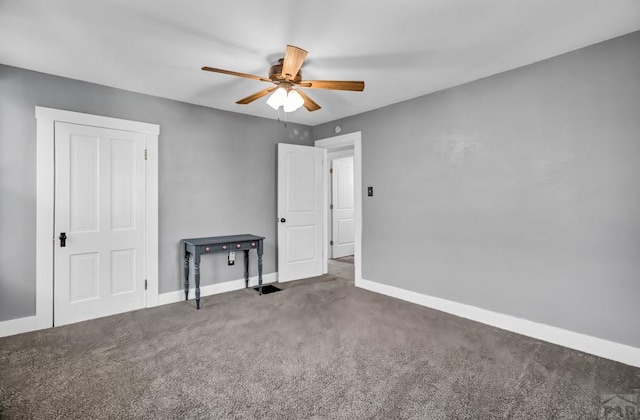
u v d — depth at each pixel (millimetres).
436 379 2072
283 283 4418
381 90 3330
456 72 2881
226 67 2760
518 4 1895
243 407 1798
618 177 2289
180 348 2490
